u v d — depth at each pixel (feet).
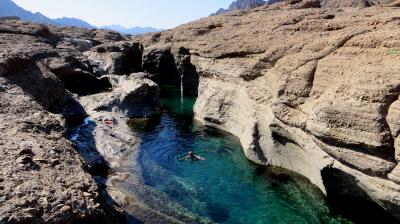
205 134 81.25
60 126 52.26
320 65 50.34
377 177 38.63
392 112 36.83
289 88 53.83
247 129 69.10
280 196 52.37
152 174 58.49
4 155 35.12
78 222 28.86
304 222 45.75
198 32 115.24
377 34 44.42
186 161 65.10
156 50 146.92
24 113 52.49
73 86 115.85
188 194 52.13
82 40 199.93
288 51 62.39
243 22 96.99
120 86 108.78
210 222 44.39
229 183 56.49
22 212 26.84
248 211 48.29
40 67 88.84
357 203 46.39
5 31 146.00
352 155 40.70
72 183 33.78
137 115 95.55
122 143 70.64
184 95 125.59
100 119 83.41
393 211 38.78
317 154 48.49
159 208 46.57
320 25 64.95
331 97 43.83
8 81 63.87
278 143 60.49
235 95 79.97
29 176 32.40
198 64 99.81
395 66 39.22
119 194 48.96
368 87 39.32
